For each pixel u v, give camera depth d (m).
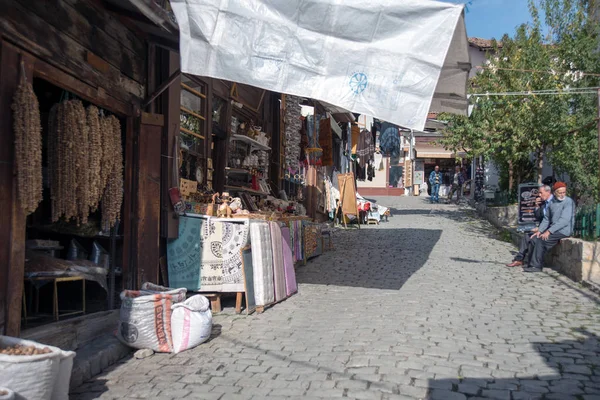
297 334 5.75
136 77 6.16
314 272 9.48
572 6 12.30
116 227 6.14
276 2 5.07
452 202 25.77
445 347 5.12
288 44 5.06
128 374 4.62
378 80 4.92
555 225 9.01
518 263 9.76
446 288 7.92
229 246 6.71
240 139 10.22
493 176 21.78
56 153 4.93
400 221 18.12
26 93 4.10
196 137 8.28
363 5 4.93
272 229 7.37
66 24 4.76
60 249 6.28
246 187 10.44
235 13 5.06
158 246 6.29
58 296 6.51
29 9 4.23
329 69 5.01
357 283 8.48
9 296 4.01
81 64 5.00
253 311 6.79
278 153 12.70
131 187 6.07
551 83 11.66
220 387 4.27
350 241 13.33
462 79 6.25
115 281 6.24
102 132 5.40
